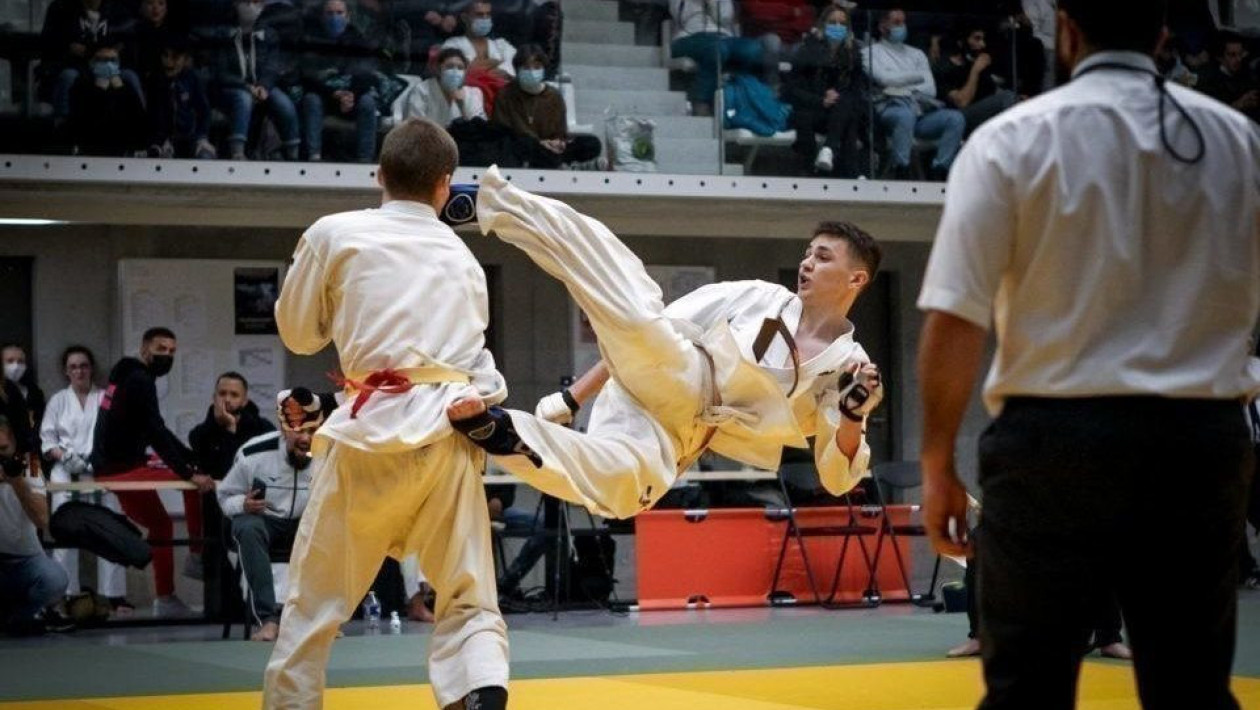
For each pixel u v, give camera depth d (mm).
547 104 17938
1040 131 3859
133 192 16906
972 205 3848
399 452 6191
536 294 20359
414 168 6551
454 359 6367
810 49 19031
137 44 16609
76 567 16984
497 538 17234
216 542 14852
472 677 6199
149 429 15234
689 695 9406
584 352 20547
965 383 3854
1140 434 3760
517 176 17797
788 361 7176
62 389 18375
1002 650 3902
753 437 7246
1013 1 20156
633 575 19688
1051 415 3820
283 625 6363
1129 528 3791
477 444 6320
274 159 17016
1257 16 20281
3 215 17078
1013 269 3918
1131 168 3840
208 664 11945
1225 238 3869
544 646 13102
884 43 19328
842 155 19078
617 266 6805
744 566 17656
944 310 3824
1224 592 3908
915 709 8734
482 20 17688
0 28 16250
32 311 18719
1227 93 20016
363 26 17281
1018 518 3854
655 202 18703
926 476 3924
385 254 6371
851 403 7027
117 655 12688
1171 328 3820
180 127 16719
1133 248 3820
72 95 16422
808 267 7289
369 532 6336
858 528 17344
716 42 18734
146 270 18891
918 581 20266
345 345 6363
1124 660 11195
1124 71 3926
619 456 6742
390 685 10266
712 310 7289
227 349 19156
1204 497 3807
